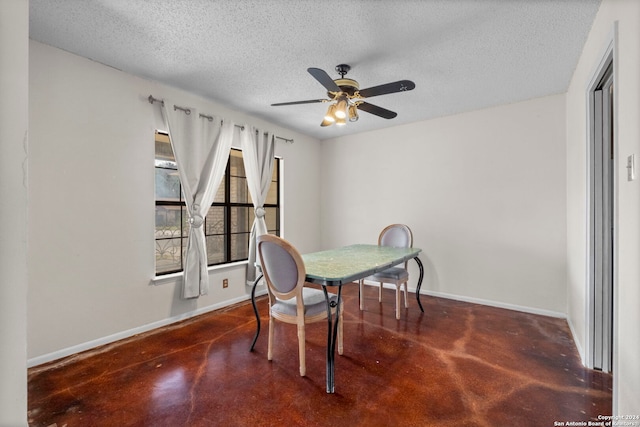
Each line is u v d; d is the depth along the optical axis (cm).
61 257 230
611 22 155
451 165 377
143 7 182
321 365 220
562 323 297
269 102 335
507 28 200
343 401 178
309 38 213
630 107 127
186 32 207
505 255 343
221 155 335
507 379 200
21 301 57
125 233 267
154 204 288
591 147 212
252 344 246
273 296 228
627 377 128
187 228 339
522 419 163
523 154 330
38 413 168
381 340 261
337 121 240
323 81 207
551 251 317
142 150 279
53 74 225
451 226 378
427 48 224
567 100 298
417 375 205
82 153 241
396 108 350
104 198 254
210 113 333
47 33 209
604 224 210
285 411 169
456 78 274
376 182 441
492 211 350
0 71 54
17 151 57
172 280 302
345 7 180
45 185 223
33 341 218
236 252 394
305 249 471
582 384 194
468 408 172
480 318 312
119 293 263
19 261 57
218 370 212
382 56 236
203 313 328
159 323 291
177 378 203
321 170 498
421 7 179
